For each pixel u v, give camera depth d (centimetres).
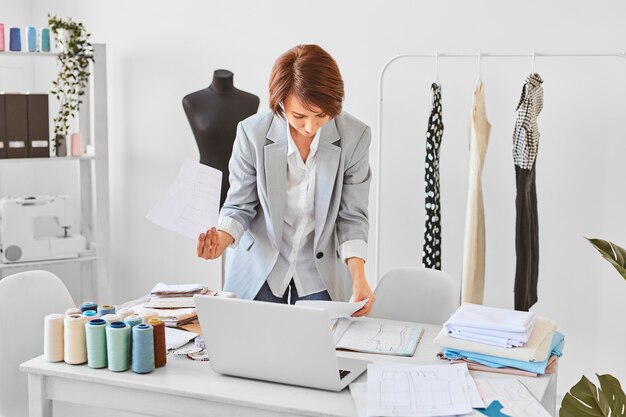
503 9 362
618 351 350
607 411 235
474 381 197
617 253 253
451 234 386
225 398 191
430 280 283
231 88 396
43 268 516
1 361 248
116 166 500
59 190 530
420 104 386
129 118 487
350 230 267
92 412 262
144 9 470
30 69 520
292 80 234
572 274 358
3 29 420
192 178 238
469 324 214
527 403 185
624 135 341
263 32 427
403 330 241
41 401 212
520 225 317
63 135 444
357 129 268
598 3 341
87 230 485
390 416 178
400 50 388
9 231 435
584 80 348
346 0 400
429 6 379
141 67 477
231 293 256
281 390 196
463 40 372
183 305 248
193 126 394
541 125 359
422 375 199
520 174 314
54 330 212
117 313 227
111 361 206
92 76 484
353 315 247
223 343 201
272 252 268
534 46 356
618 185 345
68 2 509
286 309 191
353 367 208
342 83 236
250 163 265
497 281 377
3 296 252
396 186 397
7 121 419
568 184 356
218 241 246
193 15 450
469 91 373
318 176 261
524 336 209
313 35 412
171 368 210
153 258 489
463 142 378
